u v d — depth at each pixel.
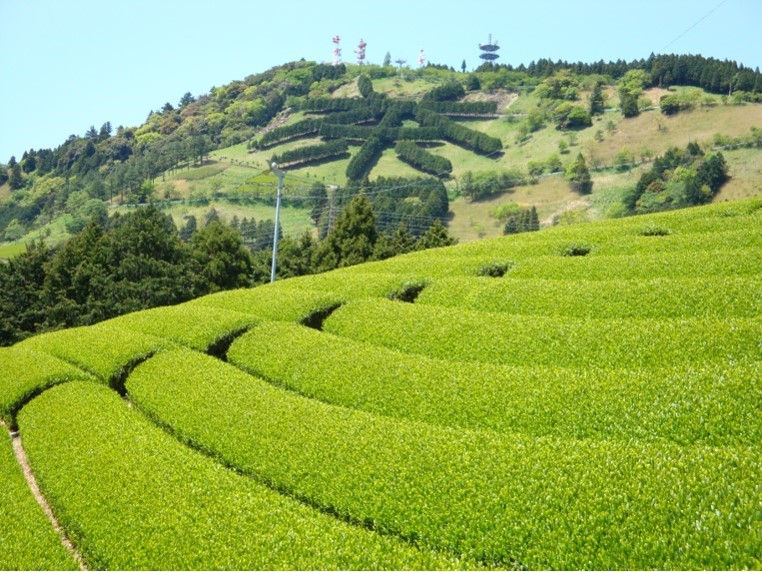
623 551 10.90
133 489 16.16
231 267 69.38
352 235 71.25
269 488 16.39
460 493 13.53
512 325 22.69
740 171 120.38
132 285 61.34
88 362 28.14
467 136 196.00
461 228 133.12
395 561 11.85
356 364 22.11
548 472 13.48
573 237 34.53
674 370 17.25
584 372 18.27
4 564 14.54
